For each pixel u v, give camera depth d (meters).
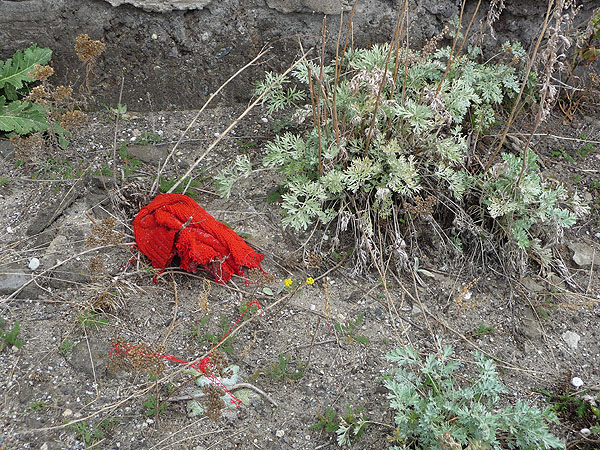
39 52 3.79
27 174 3.58
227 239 3.08
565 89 4.26
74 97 4.01
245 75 4.13
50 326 2.84
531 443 2.51
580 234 3.60
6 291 2.96
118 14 3.82
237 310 3.00
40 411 2.53
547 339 3.09
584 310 3.22
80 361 2.71
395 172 3.21
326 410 2.67
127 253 3.18
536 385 2.87
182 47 3.97
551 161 3.93
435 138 3.32
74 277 3.03
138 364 2.45
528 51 4.07
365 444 2.57
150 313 2.94
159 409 2.57
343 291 3.18
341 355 2.89
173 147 3.87
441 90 3.48
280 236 3.39
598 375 2.95
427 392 2.71
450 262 3.38
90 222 3.32
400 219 3.39
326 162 3.28
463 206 3.47
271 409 2.65
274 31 4.02
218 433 2.55
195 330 2.88
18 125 3.66
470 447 2.33
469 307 3.17
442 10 4.05
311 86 3.14
